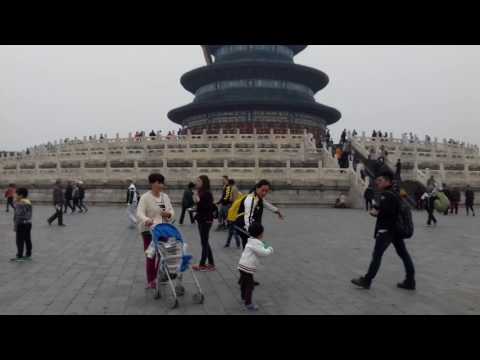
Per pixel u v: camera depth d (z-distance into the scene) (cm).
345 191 3981
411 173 4369
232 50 9056
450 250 1670
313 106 8150
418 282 1143
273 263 1419
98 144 5678
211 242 1922
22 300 950
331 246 1775
